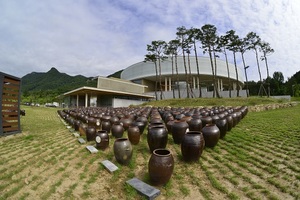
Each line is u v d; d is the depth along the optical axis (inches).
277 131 276.8
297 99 1320.1
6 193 119.9
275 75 2329.0
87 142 245.0
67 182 134.1
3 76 261.9
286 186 120.0
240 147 204.4
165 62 1711.4
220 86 1888.5
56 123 458.0
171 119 293.6
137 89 1681.8
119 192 119.6
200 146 159.2
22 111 428.1
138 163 165.2
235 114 327.9
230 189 119.2
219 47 1061.1
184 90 1616.6
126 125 291.1
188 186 124.9
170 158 124.5
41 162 173.6
